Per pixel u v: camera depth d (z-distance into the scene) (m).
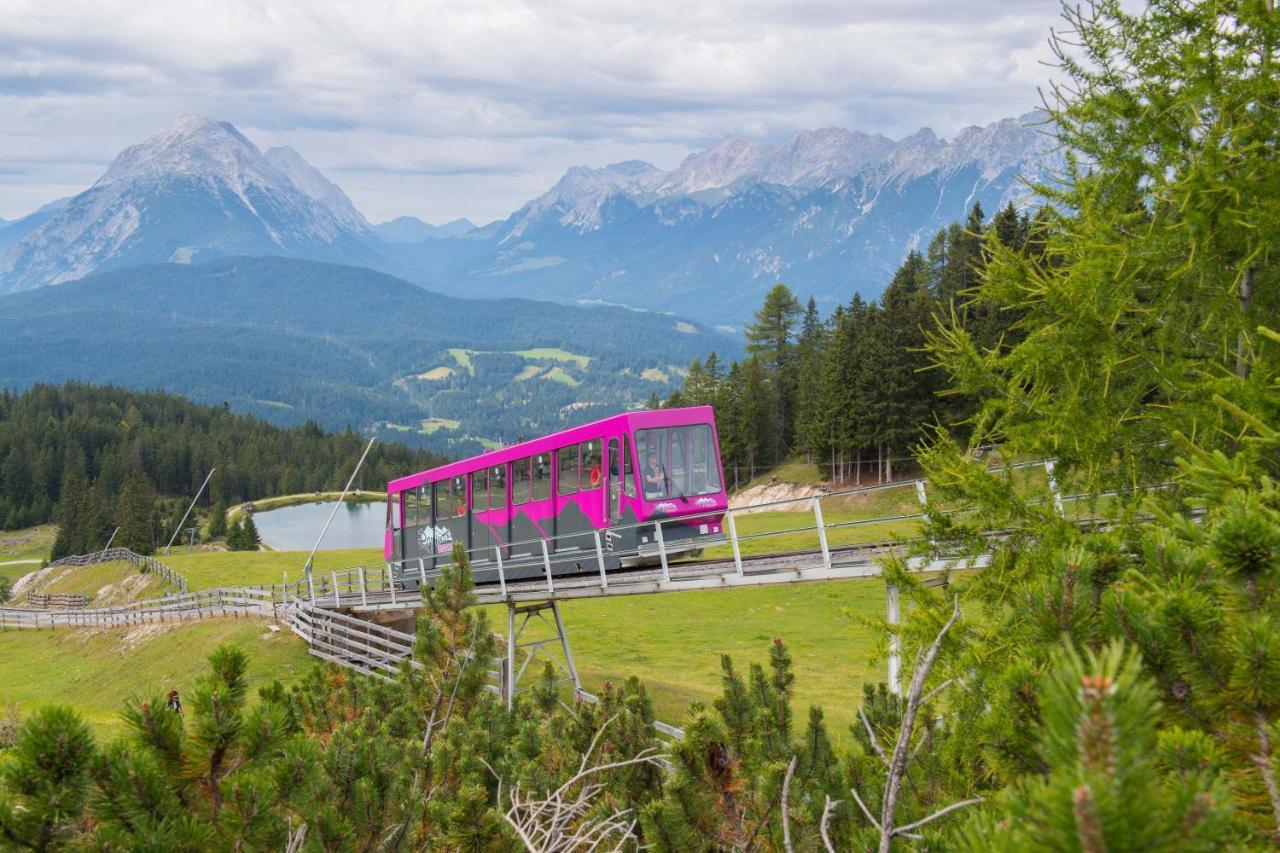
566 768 10.44
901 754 3.83
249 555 101.25
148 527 157.38
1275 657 3.79
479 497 32.25
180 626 56.84
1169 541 4.66
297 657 43.00
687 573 21.16
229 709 5.28
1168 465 10.07
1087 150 10.78
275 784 5.36
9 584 154.12
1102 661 2.34
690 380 137.12
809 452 108.75
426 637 16.31
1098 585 4.73
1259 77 9.67
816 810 7.74
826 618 52.44
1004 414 11.02
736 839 7.57
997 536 12.49
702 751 7.75
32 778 4.66
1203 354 10.59
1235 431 9.08
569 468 27.75
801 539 67.62
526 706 14.91
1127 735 2.23
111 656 56.88
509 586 25.45
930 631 10.19
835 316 124.00
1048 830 2.27
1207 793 2.34
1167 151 10.20
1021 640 8.02
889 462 88.56
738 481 117.50
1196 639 3.98
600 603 61.94
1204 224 9.73
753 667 10.93
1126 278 10.28
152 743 5.12
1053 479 10.76
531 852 6.20
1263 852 3.30
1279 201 9.22
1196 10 10.09
